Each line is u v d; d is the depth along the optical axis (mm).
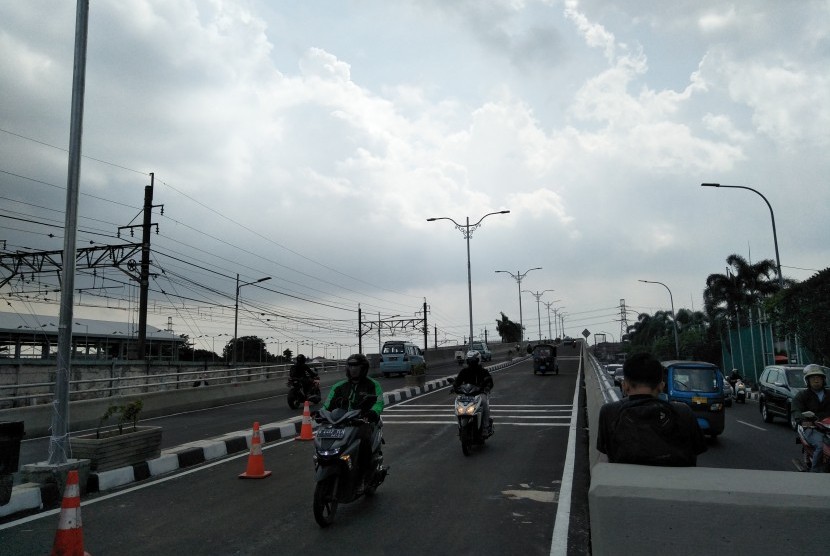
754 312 39531
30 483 7438
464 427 10414
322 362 38688
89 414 16516
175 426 16016
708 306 51188
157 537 5945
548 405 19047
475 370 11422
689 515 2375
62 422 7801
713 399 13219
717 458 11406
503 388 26344
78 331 47125
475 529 6070
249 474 8820
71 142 8477
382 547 5539
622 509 2461
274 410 20219
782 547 2258
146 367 31984
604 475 2674
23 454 12234
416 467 9445
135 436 8945
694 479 2557
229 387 24016
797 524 2254
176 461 9633
